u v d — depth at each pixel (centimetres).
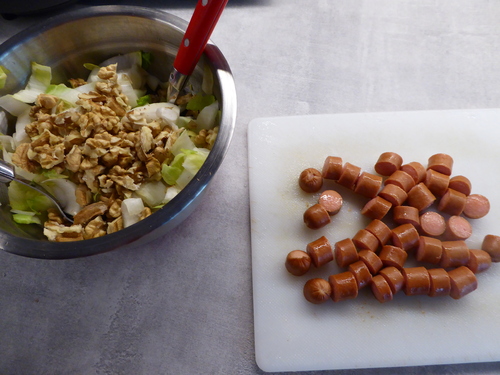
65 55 40
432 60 49
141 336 36
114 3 51
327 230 40
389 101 47
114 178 35
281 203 41
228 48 50
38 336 36
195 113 40
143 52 41
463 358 35
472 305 37
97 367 35
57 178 36
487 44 50
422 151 43
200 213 41
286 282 38
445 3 52
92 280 38
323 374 35
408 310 36
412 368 35
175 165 36
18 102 38
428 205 38
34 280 38
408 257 39
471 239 39
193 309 37
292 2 52
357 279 35
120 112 38
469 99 46
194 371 35
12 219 35
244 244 40
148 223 29
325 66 49
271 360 35
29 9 47
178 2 52
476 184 42
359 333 36
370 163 43
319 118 44
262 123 44
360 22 51
